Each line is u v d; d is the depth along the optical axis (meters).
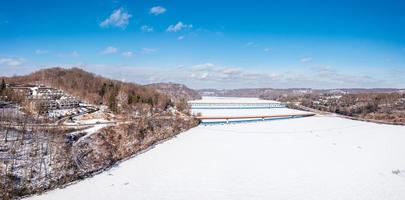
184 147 104.88
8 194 56.41
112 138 93.75
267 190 65.50
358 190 66.00
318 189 66.31
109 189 64.38
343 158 92.56
